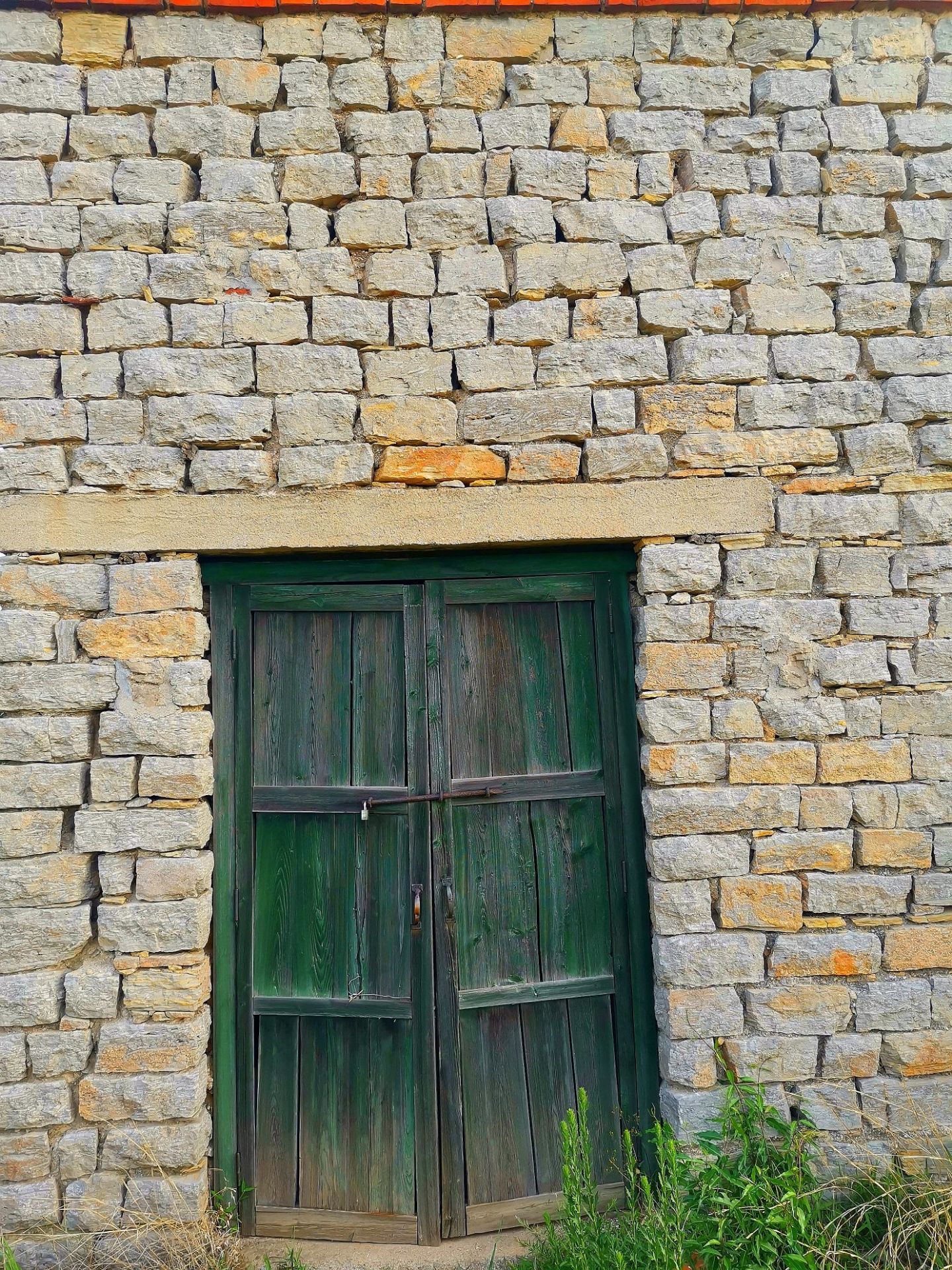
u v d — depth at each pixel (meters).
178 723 2.52
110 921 2.47
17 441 2.54
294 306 2.61
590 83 2.73
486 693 2.72
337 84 2.68
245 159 2.65
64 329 2.57
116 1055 2.45
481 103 2.71
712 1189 2.30
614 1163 2.45
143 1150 2.43
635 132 2.72
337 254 2.63
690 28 2.74
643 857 2.70
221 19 2.66
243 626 2.67
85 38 2.63
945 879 2.60
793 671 2.63
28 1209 2.38
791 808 2.60
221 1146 2.57
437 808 2.66
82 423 2.56
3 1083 2.42
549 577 2.73
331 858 2.66
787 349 2.70
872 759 2.62
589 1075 2.66
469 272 2.66
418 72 2.69
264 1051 2.62
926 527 2.67
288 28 2.67
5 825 2.46
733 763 2.59
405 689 2.69
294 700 2.69
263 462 2.58
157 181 2.62
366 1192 2.58
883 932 2.59
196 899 2.50
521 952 2.67
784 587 2.65
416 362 2.63
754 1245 2.16
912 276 2.73
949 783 2.62
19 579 2.51
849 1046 2.55
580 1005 2.68
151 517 2.55
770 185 2.74
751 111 2.77
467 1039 2.64
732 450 2.66
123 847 2.48
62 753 2.49
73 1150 2.42
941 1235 2.22
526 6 2.68
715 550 2.65
